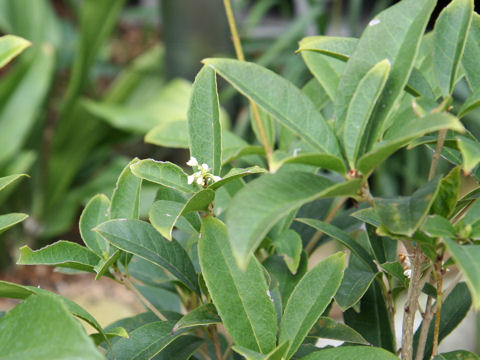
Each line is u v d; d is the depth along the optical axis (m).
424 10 0.56
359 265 0.68
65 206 2.20
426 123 0.49
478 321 1.42
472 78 0.59
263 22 3.13
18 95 1.92
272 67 2.07
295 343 0.56
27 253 0.60
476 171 0.60
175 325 0.58
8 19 2.10
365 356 0.55
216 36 1.87
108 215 0.62
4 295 0.58
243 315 0.56
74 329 0.49
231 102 1.95
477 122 1.62
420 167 1.94
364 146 0.54
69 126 2.05
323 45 0.60
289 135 0.75
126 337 0.59
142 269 0.72
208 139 0.60
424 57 0.68
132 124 1.83
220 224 0.57
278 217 0.49
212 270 0.57
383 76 0.54
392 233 0.53
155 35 3.46
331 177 0.74
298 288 0.57
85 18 1.85
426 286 0.60
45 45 2.00
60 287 2.12
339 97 0.57
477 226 0.53
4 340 0.51
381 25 0.57
